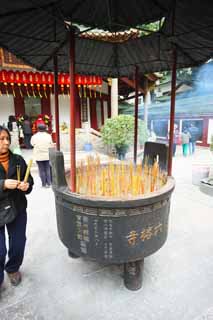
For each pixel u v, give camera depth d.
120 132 5.83
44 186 4.17
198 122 10.41
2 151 1.50
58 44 2.11
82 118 8.79
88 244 1.55
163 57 2.48
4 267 1.72
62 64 2.57
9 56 6.31
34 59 2.40
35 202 3.48
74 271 1.93
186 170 5.58
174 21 1.87
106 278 1.85
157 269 1.95
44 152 3.97
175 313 1.52
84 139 7.60
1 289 1.72
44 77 6.60
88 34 2.85
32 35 2.00
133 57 2.62
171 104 2.00
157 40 2.28
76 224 1.55
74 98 1.55
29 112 8.08
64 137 7.59
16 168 1.59
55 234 2.53
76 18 1.96
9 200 1.54
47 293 1.69
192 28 1.89
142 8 1.91
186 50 2.27
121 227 1.47
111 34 2.72
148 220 1.52
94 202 1.43
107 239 1.50
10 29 1.87
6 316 1.50
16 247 1.65
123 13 1.98
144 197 1.45
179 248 2.24
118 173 2.12
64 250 2.23
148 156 2.34
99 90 9.01
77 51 2.41
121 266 2.01
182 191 3.94
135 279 1.69
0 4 1.54
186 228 2.63
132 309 1.55
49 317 1.49
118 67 2.81
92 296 1.66
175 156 7.84
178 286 1.75
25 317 1.49
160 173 2.03
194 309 1.55
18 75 6.39
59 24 1.92
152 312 1.53
